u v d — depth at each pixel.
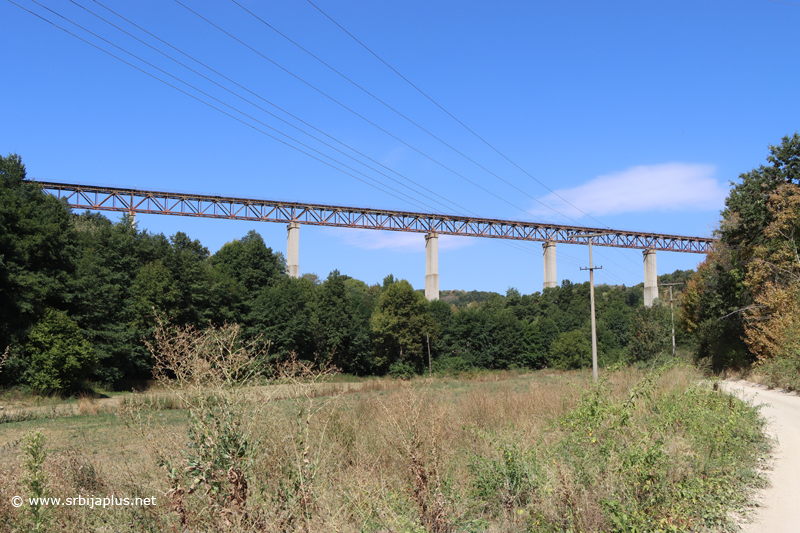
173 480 4.96
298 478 5.27
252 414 5.36
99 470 7.36
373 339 74.62
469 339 85.88
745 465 10.26
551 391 16.73
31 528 5.68
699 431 11.06
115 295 47.25
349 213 93.62
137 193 77.19
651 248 117.94
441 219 101.69
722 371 44.25
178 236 83.56
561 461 8.43
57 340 36.34
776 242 37.84
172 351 5.16
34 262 40.38
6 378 34.38
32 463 5.82
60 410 27.77
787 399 24.94
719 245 46.88
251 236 91.62
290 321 62.44
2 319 35.75
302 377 6.07
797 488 8.97
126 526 5.57
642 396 11.79
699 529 7.00
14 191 41.69
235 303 62.38
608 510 6.56
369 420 10.05
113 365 44.19
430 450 7.86
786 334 32.22
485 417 14.13
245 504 4.85
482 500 7.93
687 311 60.22
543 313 105.38
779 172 40.03
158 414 6.11
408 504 6.84
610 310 95.00
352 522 6.23
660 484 7.49
